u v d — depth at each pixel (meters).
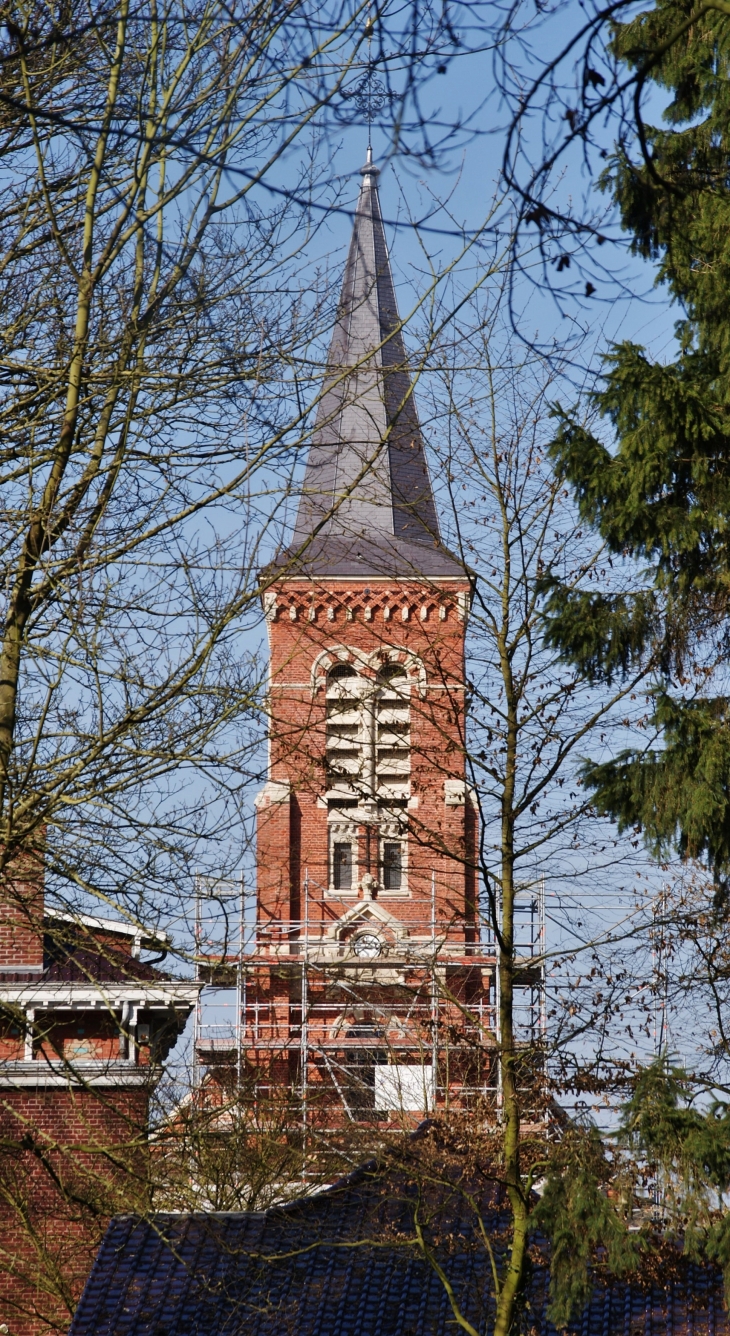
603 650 30.28
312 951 69.12
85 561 22.45
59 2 22.27
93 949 24.28
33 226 24.09
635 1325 33.75
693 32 28.97
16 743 22.94
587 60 12.65
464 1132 32.88
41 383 24.09
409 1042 58.28
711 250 29.05
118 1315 35.09
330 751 32.69
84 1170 24.81
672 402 29.81
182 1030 32.69
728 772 29.22
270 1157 40.09
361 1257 36.12
